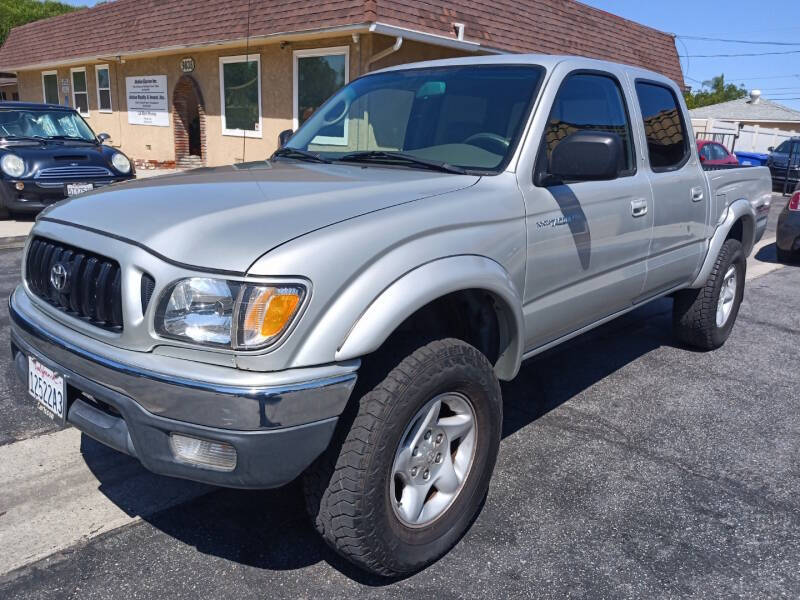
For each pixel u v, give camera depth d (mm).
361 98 3818
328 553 2670
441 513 2594
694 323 4961
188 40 14531
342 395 2158
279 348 2066
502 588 2488
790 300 7059
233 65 14516
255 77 14047
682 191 4211
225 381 2039
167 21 15422
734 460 3504
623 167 3730
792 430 3879
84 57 18000
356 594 2441
